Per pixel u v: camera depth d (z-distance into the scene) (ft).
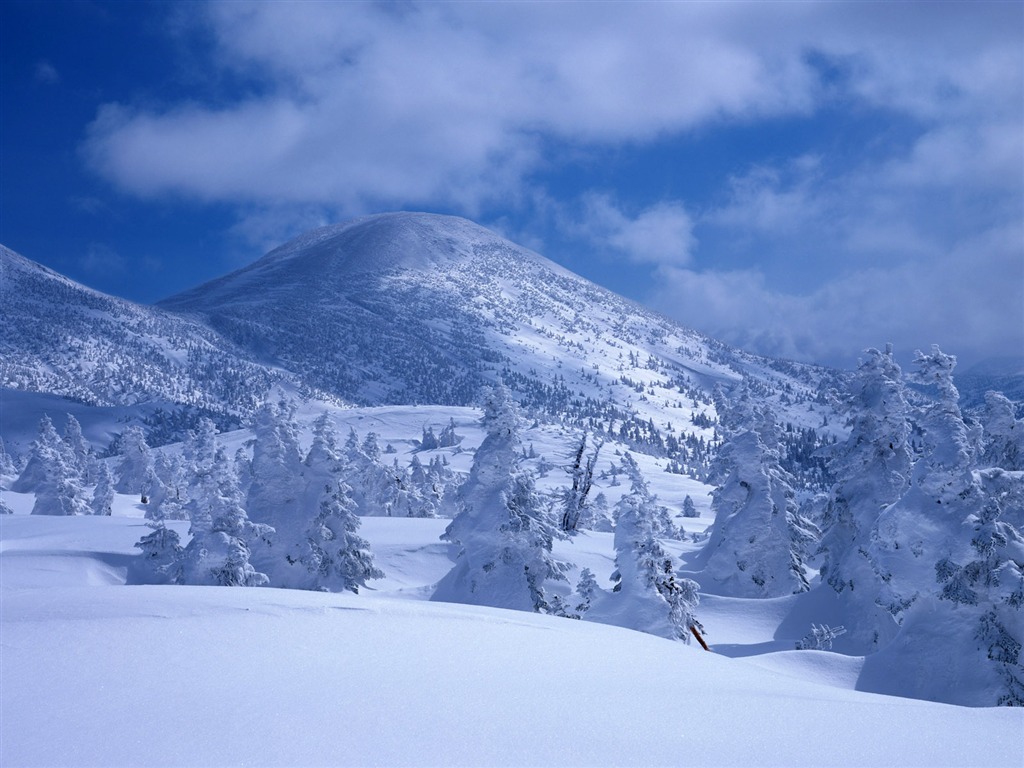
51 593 41.16
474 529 108.27
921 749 20.85
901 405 99.91
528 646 35.17
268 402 117.29
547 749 19.89
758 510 123.85
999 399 92.38
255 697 23.98
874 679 66.49
